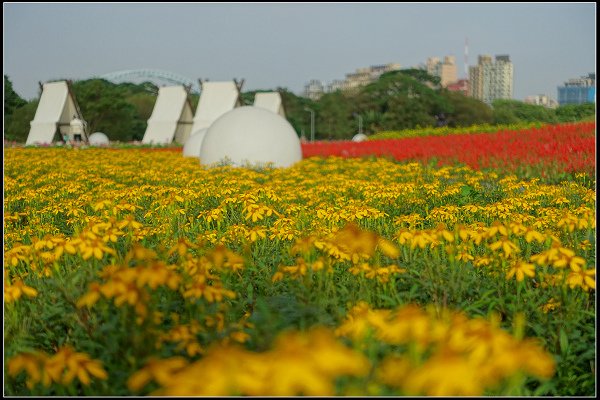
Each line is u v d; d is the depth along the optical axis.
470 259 4.95
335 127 87.62
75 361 2.65
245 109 18.47
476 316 3.92
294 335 2.12
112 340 3.17
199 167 16.67
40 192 10.85
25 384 3.51
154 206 8.91
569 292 4.36
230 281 4.88
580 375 3.78
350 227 4.44
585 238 5.89
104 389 2.99
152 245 6.03
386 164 16.36
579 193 9.45
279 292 4.87
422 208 9.62
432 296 4.40
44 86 44.91
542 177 13.15
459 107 81.50
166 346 3.29
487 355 2.24
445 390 1.99
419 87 81.00
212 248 5.81
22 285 3.71
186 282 3.69
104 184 11.56
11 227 7.68
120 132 73.50
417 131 36.25
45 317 3.94
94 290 2.99
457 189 9.89
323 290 4.48
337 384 2.46
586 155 13.33
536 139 18.16
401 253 5.38
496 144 17.22
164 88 51.00
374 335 2.76
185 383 2.04
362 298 4.19
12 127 64.38
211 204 9.61
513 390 2.96
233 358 2.08
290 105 94.38
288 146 17.95
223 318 3.56
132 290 2.95
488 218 7.32
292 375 1.92
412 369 2.30
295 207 7.66
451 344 2.32
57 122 43.06
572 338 3.89
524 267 3.97
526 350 2.24
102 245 3.91
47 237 4.62
